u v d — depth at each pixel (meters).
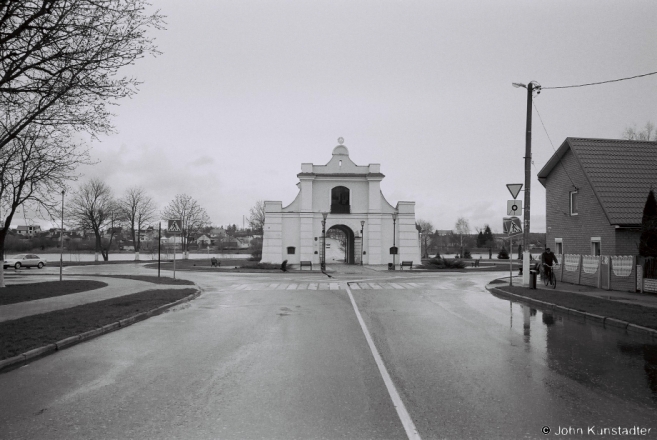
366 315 13.22
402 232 46.78
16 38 11.20
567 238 25.23
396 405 5.60
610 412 5.38
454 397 5.89
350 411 5.40
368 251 47.03
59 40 11.46
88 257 76.38
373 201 47.41
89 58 11.82
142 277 28.39
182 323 12.05
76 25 11.36
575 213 24.53
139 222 69.69
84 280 25.41
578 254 23.78
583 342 9.43
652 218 18.03
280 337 9.98
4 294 18.02
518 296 17.25
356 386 6.38
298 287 22.86
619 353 8.43
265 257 46.41
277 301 16.88
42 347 8.72
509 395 5.97
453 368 7.33
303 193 47.03
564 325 11.54
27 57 11.48
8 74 11.11
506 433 4.77
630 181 22.33
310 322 12.01
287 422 5.08
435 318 12.63
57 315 12.52
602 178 22.38
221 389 6.29
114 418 5.25
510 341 9.52
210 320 12.54
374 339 9.71
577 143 24.08
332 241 82.56
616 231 21.00
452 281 26.62
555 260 20.97
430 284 24.48
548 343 9.32
